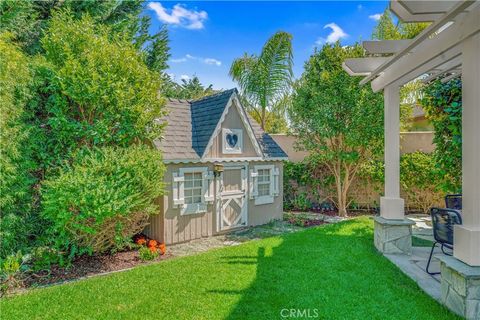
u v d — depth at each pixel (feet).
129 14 47.21
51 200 17.28
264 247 20.38
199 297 13.25
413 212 33.19
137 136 23.09
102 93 20.81
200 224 25.58
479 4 10.53
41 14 40.34
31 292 14.47
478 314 10.79
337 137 32.42
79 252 19.45
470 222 11.53
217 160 26.25
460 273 11.01
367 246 20.39
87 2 42.06
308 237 22.84
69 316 12.02
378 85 20.62
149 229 24.80
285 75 40.86
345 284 14.29
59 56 21.84
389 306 12.18
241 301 12.82
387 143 19.84
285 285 14.26
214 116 27.07
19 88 18.75
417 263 17.17
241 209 28.58
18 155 18.30
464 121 11.75
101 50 21.71
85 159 19.07
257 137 31.83
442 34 12.96
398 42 16.97
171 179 23.77
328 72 31.60
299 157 39.04
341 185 34.30
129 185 19.03
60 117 20.26
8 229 17.93
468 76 11.51
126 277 15.67
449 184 19.33
